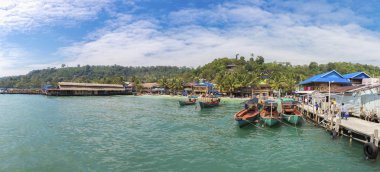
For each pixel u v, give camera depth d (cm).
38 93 15025
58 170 1730
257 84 10188
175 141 2539
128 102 8400
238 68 16000
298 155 2064
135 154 2097
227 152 2161
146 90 15138
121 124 3612
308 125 3344
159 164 1861
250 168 1788
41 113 4878
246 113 3481
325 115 3059
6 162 1881
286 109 3666
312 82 6184
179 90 13200
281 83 9381
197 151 2188
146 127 3353
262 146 2345
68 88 12306
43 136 2742
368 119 2820
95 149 2233
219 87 10650
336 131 2548
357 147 2242
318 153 2109
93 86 13438
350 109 3275
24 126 3359
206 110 5575
